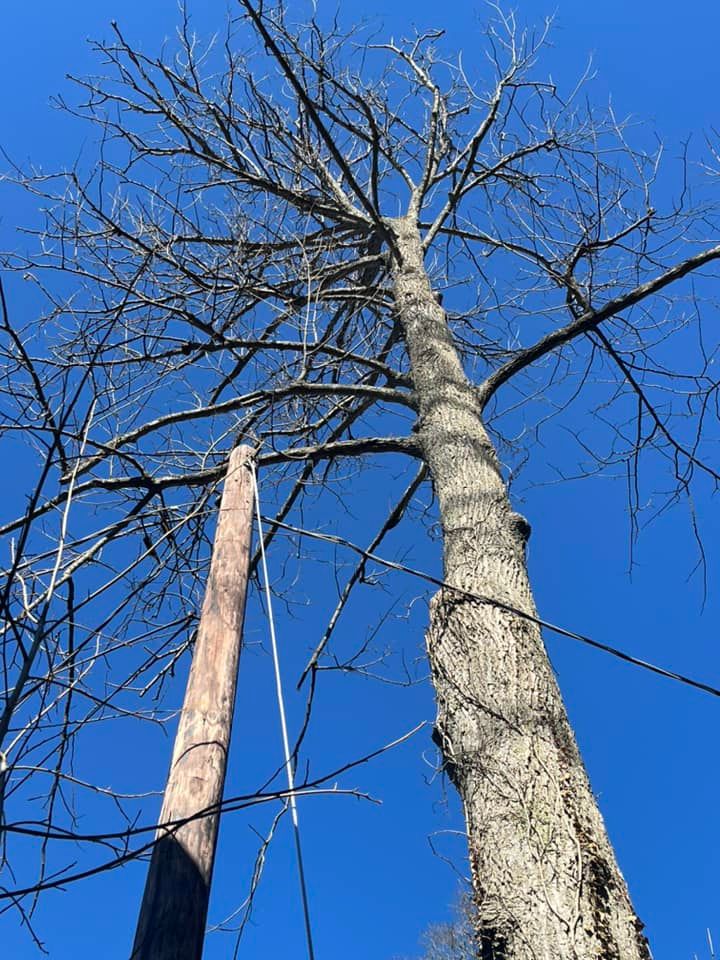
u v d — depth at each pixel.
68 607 3.16
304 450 4.58
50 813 3.13
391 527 5.51
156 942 1.62
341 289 5.76
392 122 6.90
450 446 4.25
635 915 2.52
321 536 3.09
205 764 2.01
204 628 2.38
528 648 3.28
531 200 6.02
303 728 2.42
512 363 4.80
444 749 3.20
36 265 4.71
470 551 3.69
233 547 2.71
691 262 4.55
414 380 4.89
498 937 2.53
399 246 5.95
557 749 2.95
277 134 6.12
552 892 2.54
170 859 1.78
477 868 2.75
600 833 2.72
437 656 3.44
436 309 5.35
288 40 6.07
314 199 6.17
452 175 6.62
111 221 5.10
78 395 2.42
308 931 1.68
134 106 5.81
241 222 5.40
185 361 5.15
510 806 2.79
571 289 5.14
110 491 4.47
